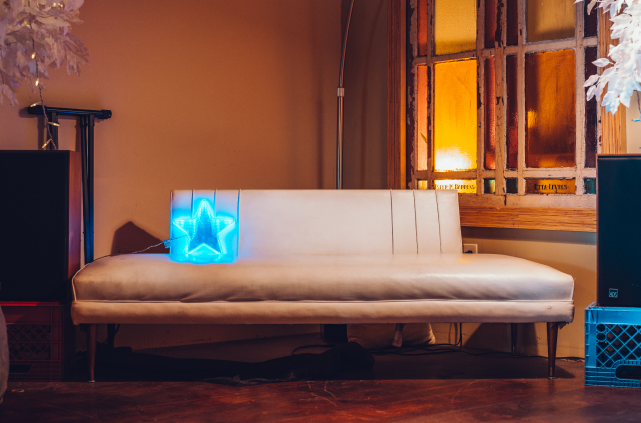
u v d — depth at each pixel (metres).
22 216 2.35
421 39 3.29
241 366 2.39
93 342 2.30
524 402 2.07
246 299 2.27
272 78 3.42
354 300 2.28
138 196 2.99
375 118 3.51
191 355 2.84
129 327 2.93
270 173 3.42
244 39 3.31
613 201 2.25
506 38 3.01
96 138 2.87
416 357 2.77
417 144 3.32
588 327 2.26
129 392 2.18
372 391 2.20
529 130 2.97
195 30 3.14
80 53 2.25
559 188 2.88
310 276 2.27
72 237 2.43
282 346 3.04
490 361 2.69
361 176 3.59
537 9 2.93
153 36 3.01
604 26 2.70
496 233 3.02
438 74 3.24
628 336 2.34
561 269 2.81
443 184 3.23
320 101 3.62
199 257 2.52
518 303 2.27
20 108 2.69
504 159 3.03
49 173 2.36
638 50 2.19
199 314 2.26
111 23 2.89
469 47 3.13
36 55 2.13
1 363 2.00
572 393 2.17
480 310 2.27
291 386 2.27
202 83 3.17
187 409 1.99
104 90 2.88
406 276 2.27
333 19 3.66
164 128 3.06
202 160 3.18
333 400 2.09
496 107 3.04
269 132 3.42
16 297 2.34
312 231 2.79
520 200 2.97
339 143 3.42
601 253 2.27
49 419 1.89
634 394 2.16
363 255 2.73
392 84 3.34
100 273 2.26
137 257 2.54
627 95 2.25
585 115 2.79
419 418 1.91
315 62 3.59
